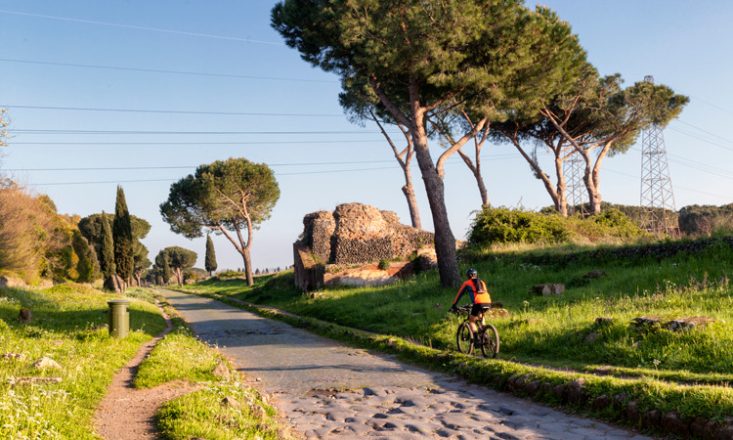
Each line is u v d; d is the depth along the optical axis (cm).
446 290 2333
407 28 2223
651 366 970
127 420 689
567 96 4000
